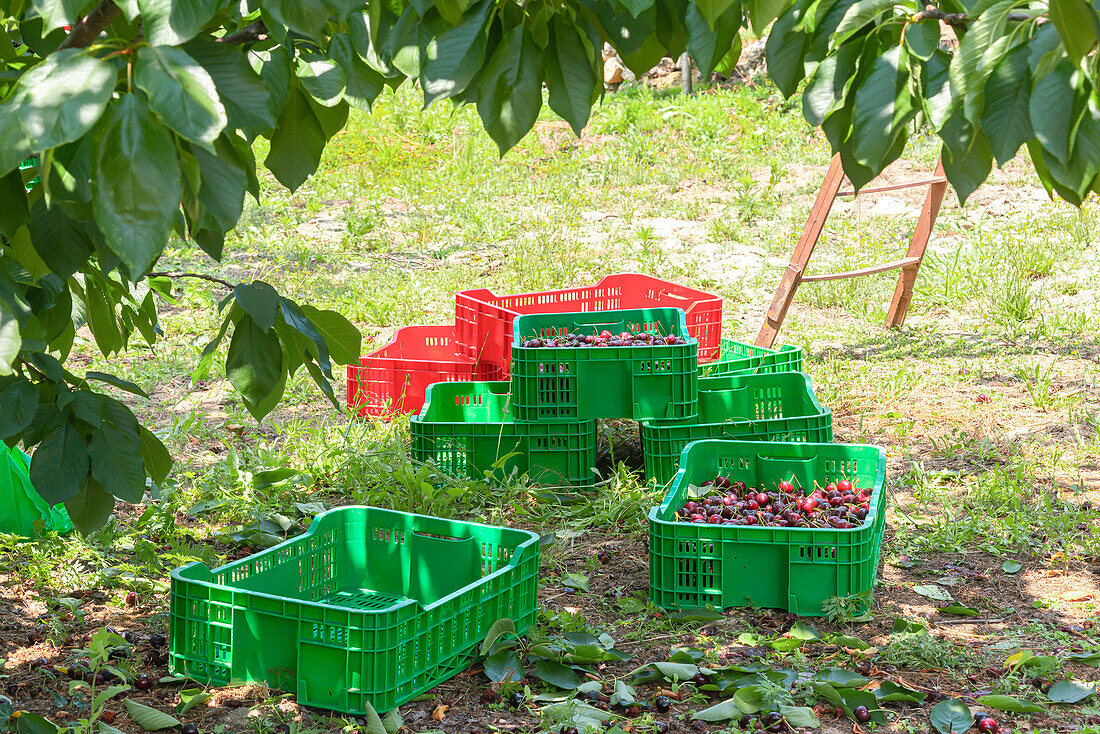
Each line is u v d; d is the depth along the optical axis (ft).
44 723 9.46
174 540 14.94
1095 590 13.84
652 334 19.13
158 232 3.94
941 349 25.90
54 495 6.84
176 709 10.74
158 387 22.94
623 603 13.44
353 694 10.47
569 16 5.44
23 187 5.99
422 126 51.26
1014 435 20.22
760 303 30.25
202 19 4.22
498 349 20.70
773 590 13.19
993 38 4.17
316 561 13.25
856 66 4.90
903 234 36.68
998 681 11.32
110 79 3.95
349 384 21.18
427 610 10.96
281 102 6.46
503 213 40.04
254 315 6.72
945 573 14.48
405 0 5.84
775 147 48.62
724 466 16.02
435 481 17.19
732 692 11.10
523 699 10.89
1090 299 29.68
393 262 34.40
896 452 19.56
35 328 6.93
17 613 12.95
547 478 17.63
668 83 57.41
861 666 11.73
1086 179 4.14
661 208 41.11
